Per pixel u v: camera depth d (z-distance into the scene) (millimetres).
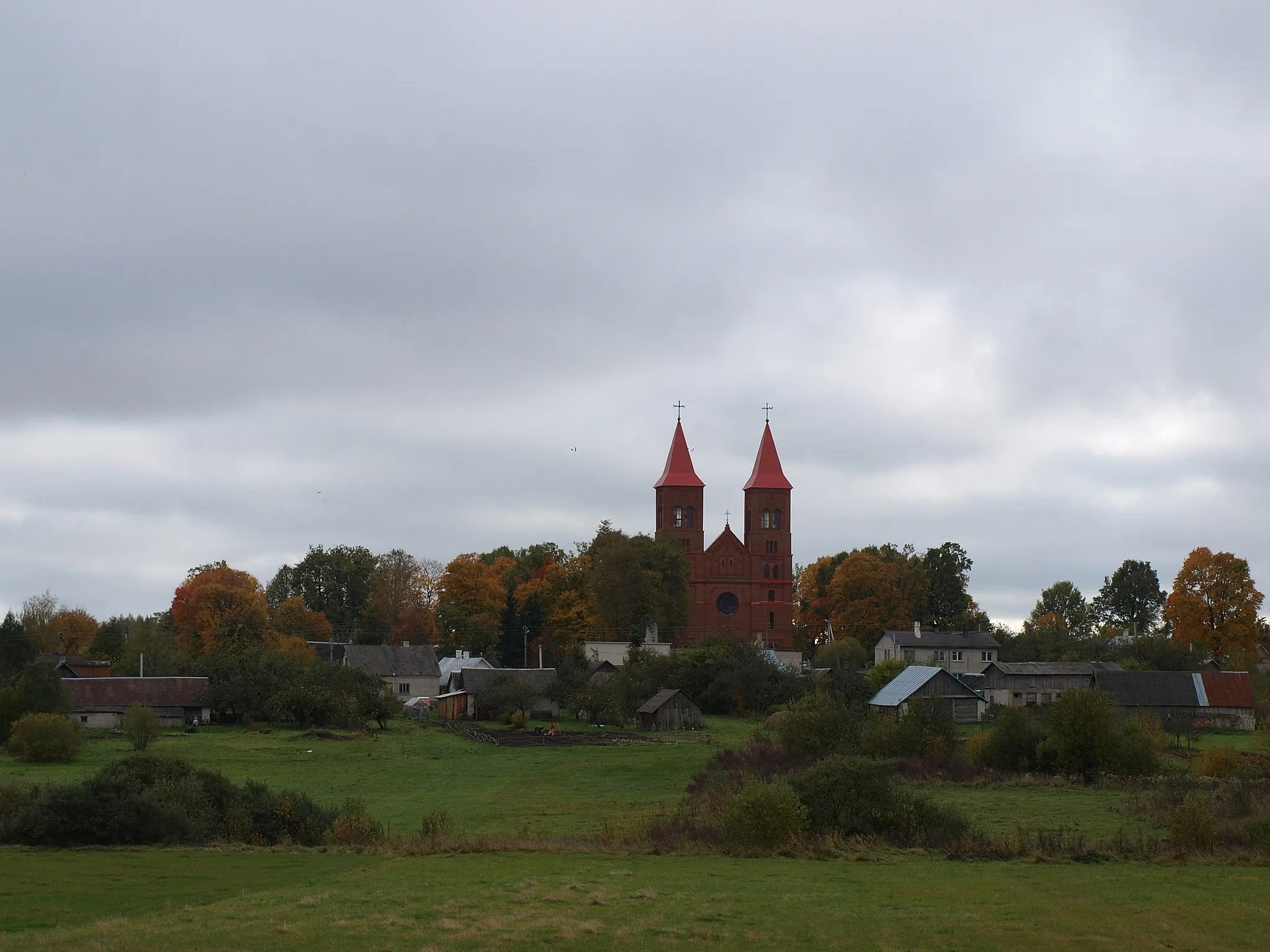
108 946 22922
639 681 120938
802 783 42938
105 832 38594
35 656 117688
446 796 60812
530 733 102438
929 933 25781
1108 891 31141
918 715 73438
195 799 42094
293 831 41844
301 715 101625
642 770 72312
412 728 106125
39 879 31766
